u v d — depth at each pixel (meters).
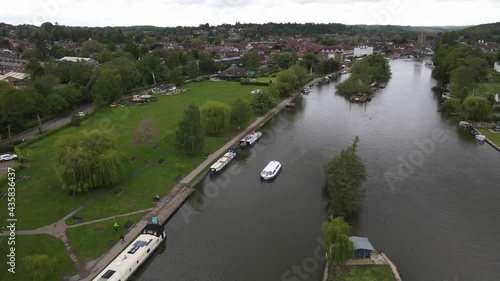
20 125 132.25
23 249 66.75
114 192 88.50
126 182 94.25
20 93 130.50
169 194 88.94
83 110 172.50
